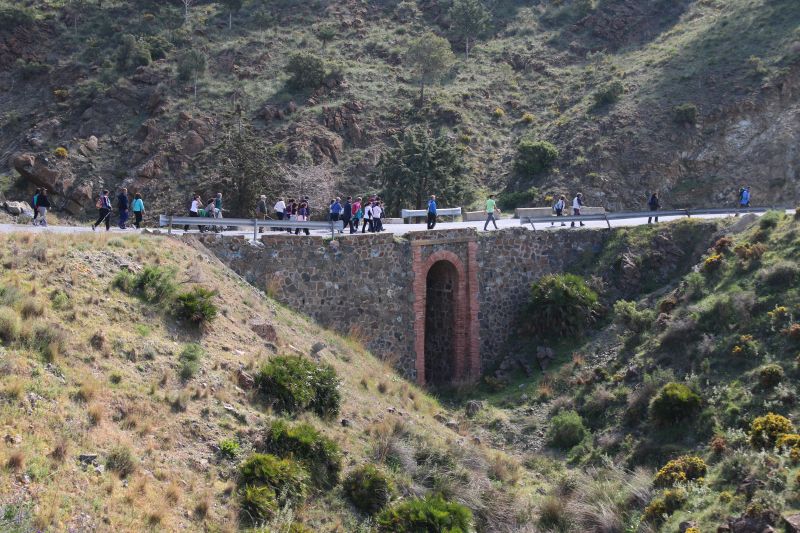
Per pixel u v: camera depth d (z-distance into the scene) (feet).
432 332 122.21
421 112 208.44
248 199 172.14
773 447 72.69
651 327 103.35
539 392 104.06
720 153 177.47
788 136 172.45
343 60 230.07
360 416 78.69
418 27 251.60
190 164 188.85
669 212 127.03
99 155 193.06
